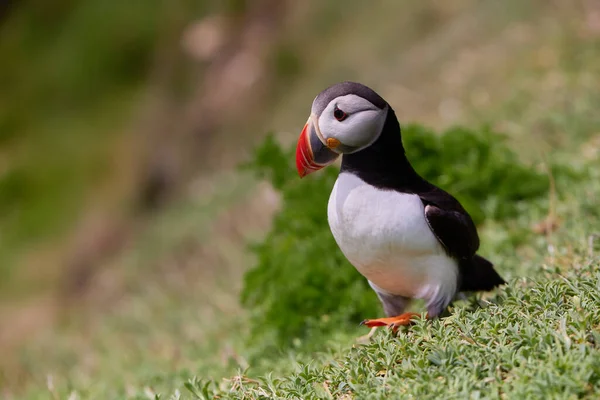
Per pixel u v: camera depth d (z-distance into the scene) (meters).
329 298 7.98
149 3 21.16
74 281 16.95
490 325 5.11
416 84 15.45
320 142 5.82
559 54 13.83
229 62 19.47
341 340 7.28
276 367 7.21
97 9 21.66
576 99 12.06
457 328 5.25
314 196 9.23
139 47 20.70
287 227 9.20
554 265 6.82
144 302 12.87
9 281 17.44
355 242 5.81
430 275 5.80
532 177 9.52
